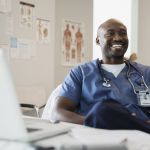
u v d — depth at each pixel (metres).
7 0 3.29
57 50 4.01
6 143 0.89
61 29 4.04
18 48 3.43
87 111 1.88
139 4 4.85
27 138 0.87
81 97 1.95
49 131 1.01
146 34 4.93
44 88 3.72
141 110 1.85
